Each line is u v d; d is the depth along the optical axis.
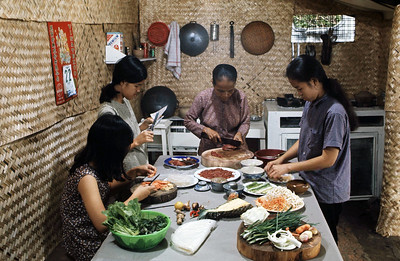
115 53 3.79
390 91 3.44
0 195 2.15
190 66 5.22
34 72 2.50
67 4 3.00
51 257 2.72
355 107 4.55
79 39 3.23
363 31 4.89
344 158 2.46
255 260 1.67
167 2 5.09
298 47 5.04
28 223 2.45
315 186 2.52
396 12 3.30
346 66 4.99
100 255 1.76
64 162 2.96
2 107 2.16
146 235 1.75
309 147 2.53
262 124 4.82
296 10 4.95
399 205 3.64
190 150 4.95
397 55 3.35
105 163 2.09
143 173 2.56
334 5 4.88
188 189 2.50
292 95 4.82
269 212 2.06
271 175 2.41
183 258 1.71
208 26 5.11
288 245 1.67
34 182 2.51
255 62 5.13
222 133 3.59
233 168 2.89
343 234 3.84
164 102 5.17
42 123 2.59
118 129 2.05
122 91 2.70
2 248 2.18
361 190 4.49
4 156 2.19
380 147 4.38
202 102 3.54
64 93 2.92
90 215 1.97
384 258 3.42
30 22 2.46
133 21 4.93
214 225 1.96
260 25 5.02
